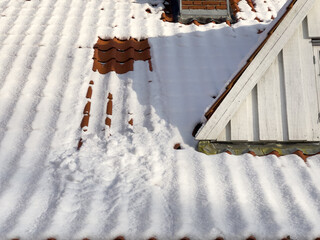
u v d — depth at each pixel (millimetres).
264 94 2867
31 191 2408
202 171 2580
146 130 2930
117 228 2127
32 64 3568
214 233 2109
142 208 2285
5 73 3477
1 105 3156
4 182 2484
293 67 2898
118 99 3254
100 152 2729
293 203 2336
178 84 3369
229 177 2531
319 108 2879
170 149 2777
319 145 2889
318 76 2920
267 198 2357
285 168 2650
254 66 2811
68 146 2797
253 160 2705
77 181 2490
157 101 3182
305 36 2938
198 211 2271
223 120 2793
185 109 3119
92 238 2096
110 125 3000
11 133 2889
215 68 3512
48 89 3287
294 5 2805
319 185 2502
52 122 2982
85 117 3033
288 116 2857
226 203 2336
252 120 2859
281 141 2865
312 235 2107
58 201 2312
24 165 2625
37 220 2193
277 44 2828
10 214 2236
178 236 2107
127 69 3576
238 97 2797
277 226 2145
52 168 2604
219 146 2850
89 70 3508
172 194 2400
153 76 3457
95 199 2350
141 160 2668
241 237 2105
